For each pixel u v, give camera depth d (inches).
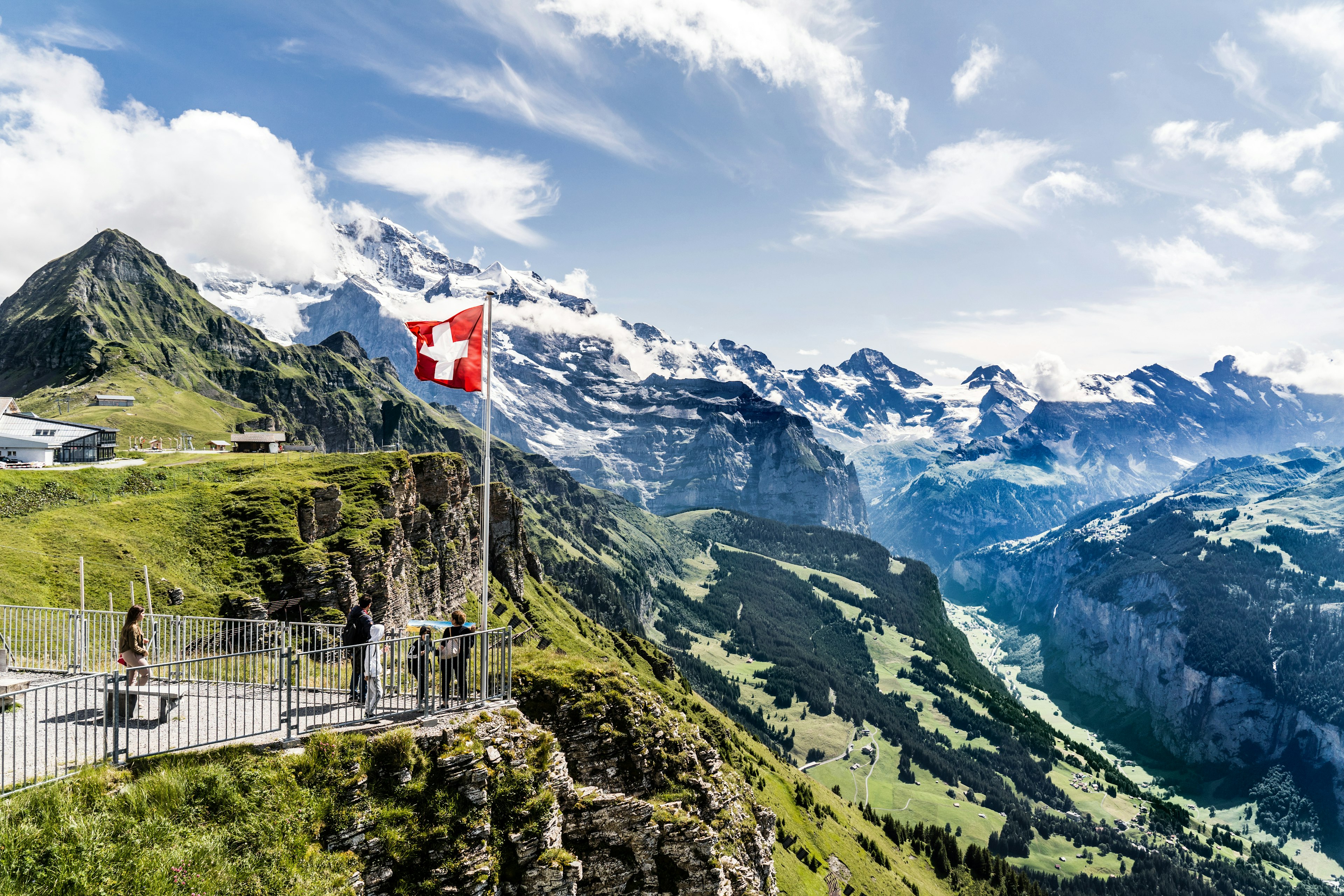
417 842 959.6
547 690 1453.0
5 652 1235.2
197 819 844.0
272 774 910.4
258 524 3636.8
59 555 2920.8
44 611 1523.1
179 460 5802.2
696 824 1360.7
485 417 1386.6
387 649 1160.2
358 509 4222.4
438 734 1056.2
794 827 4965.6
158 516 3506.4
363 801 953.5
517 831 1074.7
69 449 6018.7
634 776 1460.4
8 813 747.4
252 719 1056.8
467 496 5821.9
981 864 7652.6
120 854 760.3
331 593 3452.3
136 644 1059.9
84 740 909.8
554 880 1074.1
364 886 907.4
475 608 5285.4
